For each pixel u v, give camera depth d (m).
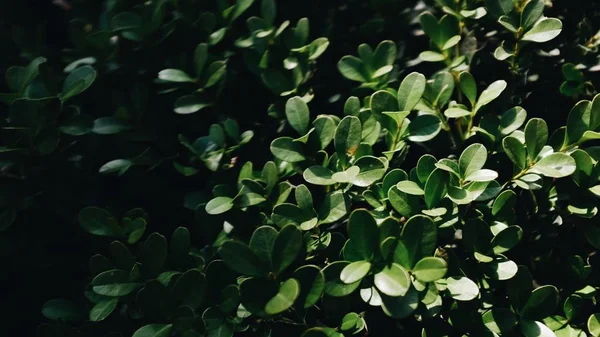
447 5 0.45
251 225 0.41
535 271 0.41
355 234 0.35
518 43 0.42
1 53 0.50
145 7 0.47
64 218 0.46
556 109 0.45
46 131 0.43
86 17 0.52
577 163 0.38
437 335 0.38
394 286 0.33
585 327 0.39
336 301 0.37
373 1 0.49
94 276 0.40
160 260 0.39
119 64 0.48
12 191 0.44
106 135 0.47
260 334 0.38
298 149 0.40
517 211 0.41
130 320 0.41
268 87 0.45
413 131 0.40
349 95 0.47
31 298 0.48
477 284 0.38
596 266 0.41
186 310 0.37
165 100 0.48
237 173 0.44
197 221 0.42
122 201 0.47
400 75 0.47
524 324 0.38
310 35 0.50
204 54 0.45
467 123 0.43
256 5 0.51
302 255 0.37
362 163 0.37
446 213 0.37
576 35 0.46
